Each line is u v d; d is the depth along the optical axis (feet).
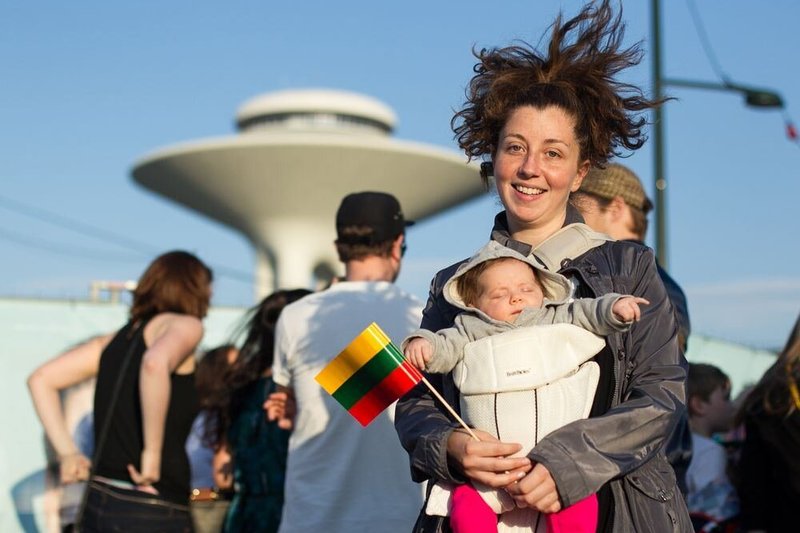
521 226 10.63
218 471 20.74
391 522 14.85
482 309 10.23
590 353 9.58
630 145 11.09
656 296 10.06
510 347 9.59
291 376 15.64
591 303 9.59
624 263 10.18
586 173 11.01
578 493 9.05
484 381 9.62
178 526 16.35
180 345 16.52
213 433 20.65
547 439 9.18
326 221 96.12
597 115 10.68
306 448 15.23
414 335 10.05
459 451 9.51
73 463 17.44
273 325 18.71
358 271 15.96
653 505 9.52
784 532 14.82
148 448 16.02
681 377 9.75
